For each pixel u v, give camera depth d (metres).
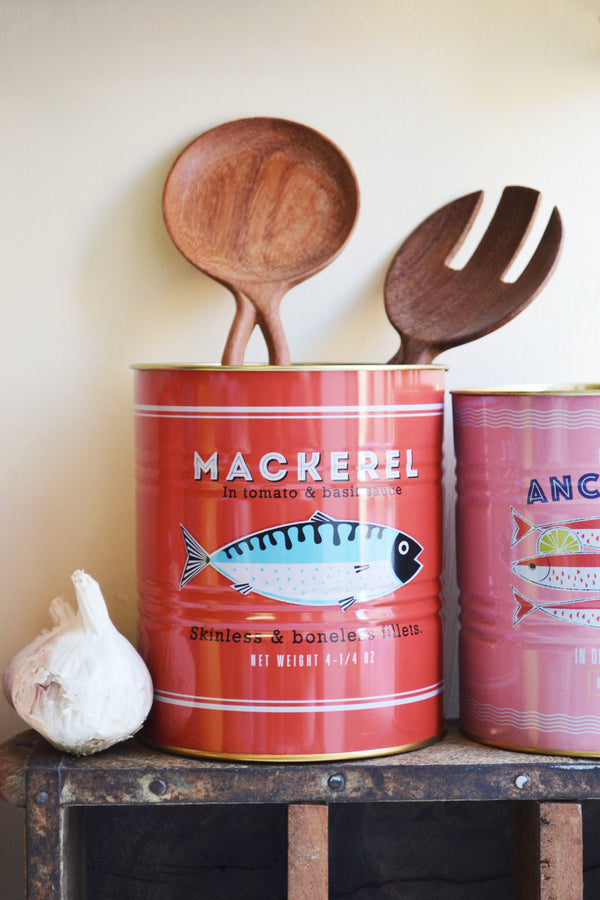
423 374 0.64
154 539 0.64
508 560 0.63
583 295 0.79
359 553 0.60
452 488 0.79
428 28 0.77
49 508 0.78
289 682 0.60
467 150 0.78
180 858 0.78
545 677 0.62
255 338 0.77
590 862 0.79
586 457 0.61
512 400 0.62
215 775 0.59
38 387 0.77
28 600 0.78
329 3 0.77
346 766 0.60
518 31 0.78
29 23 0.76
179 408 0.62
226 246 0.74
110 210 0.77
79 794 0.59
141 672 0.61
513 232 0.75
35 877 0.59
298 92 0.77
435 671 0.66
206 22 0.76
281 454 0.59
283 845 0.78
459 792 0.60
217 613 0.61
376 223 0.78
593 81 0.78
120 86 0.76
